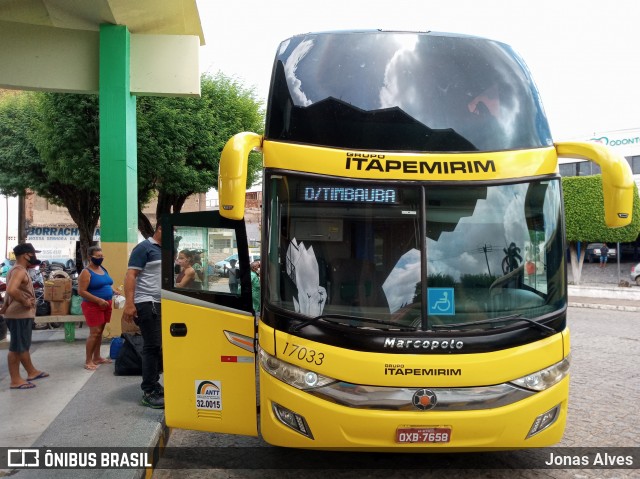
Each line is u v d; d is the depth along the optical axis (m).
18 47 9.52
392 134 4.25
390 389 3.82
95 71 9.73
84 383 6.94
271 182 4.24
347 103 4.33
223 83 17.86
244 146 4.14
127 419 5.47
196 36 10.09
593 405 6.75
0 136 17.20
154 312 5.88
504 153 4.27
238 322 4.58
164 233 4.79
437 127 4.28
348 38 4.64
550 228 4.25
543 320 4.05
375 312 3.99
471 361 3.84
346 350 3.87
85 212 18.42
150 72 9.96
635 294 20.09
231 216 4.05
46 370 7.63
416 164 4.17
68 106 14.14
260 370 4.21
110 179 9.45
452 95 4.39
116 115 9.51
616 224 4.10
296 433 3.97
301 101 4.38
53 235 34.97
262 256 4.23
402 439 3.84
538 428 4.01
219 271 4.66
